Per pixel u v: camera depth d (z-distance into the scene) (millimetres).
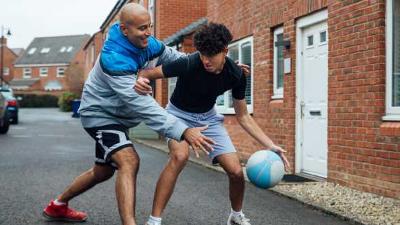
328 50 7883
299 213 6004
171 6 19922
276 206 6391
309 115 8633
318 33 8398
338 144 7680
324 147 8234
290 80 9008
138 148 14352
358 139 7227
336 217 5797
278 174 4449
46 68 74062
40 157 11461
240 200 4664
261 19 10336
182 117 4582
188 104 4562
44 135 18641
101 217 5570
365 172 7102
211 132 4605
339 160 7660
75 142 15758
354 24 7270
